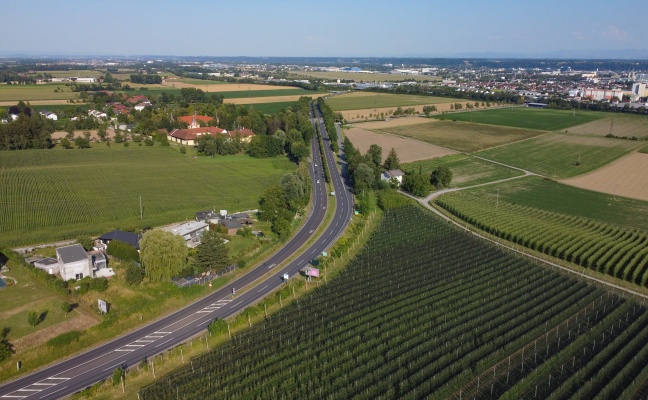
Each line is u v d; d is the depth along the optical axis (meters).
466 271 137.75
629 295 128.50
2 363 94.81
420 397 85.50
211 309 119.62
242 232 167.00
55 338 101.38
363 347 99.75
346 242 159.38
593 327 106.81
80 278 131.00
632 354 97.56
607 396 85.50
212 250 136.75
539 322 109.88
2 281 127.50
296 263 147.00
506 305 117.25
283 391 86.88
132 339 106.56
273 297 123.44
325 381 89.69
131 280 128.25
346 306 118.00
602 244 155.38
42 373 94.50
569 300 119.88
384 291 125.75
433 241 161.62
